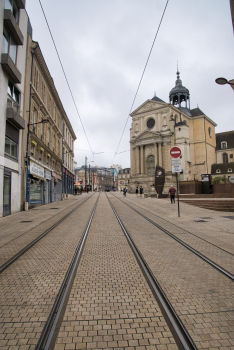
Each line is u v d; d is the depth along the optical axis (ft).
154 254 22.35
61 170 116.57
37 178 73.20
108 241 27.30
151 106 211.82
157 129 205.26
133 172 214.48
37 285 15.57
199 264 19.76
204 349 9.86
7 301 13.47
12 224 39.42
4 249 24.17
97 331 10.87
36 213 53.78
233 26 24.89
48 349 9.63
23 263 19.83
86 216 47.65
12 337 10.36
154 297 14.07
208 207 59.88
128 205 70.38
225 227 36.27
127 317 12.00
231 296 14.29
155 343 10.14
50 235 30.35
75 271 18.08
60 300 13.52
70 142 152.35
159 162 198.70
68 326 11.22
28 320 11.60
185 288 15.28
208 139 225.76
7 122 51.16
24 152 61.67
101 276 17.16
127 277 17.01
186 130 199.31
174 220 42.65
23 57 60.54
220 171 205.46
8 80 51.49
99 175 341.82
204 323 11.55
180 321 11.54
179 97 229.45
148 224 38.60
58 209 61.98
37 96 70.64
